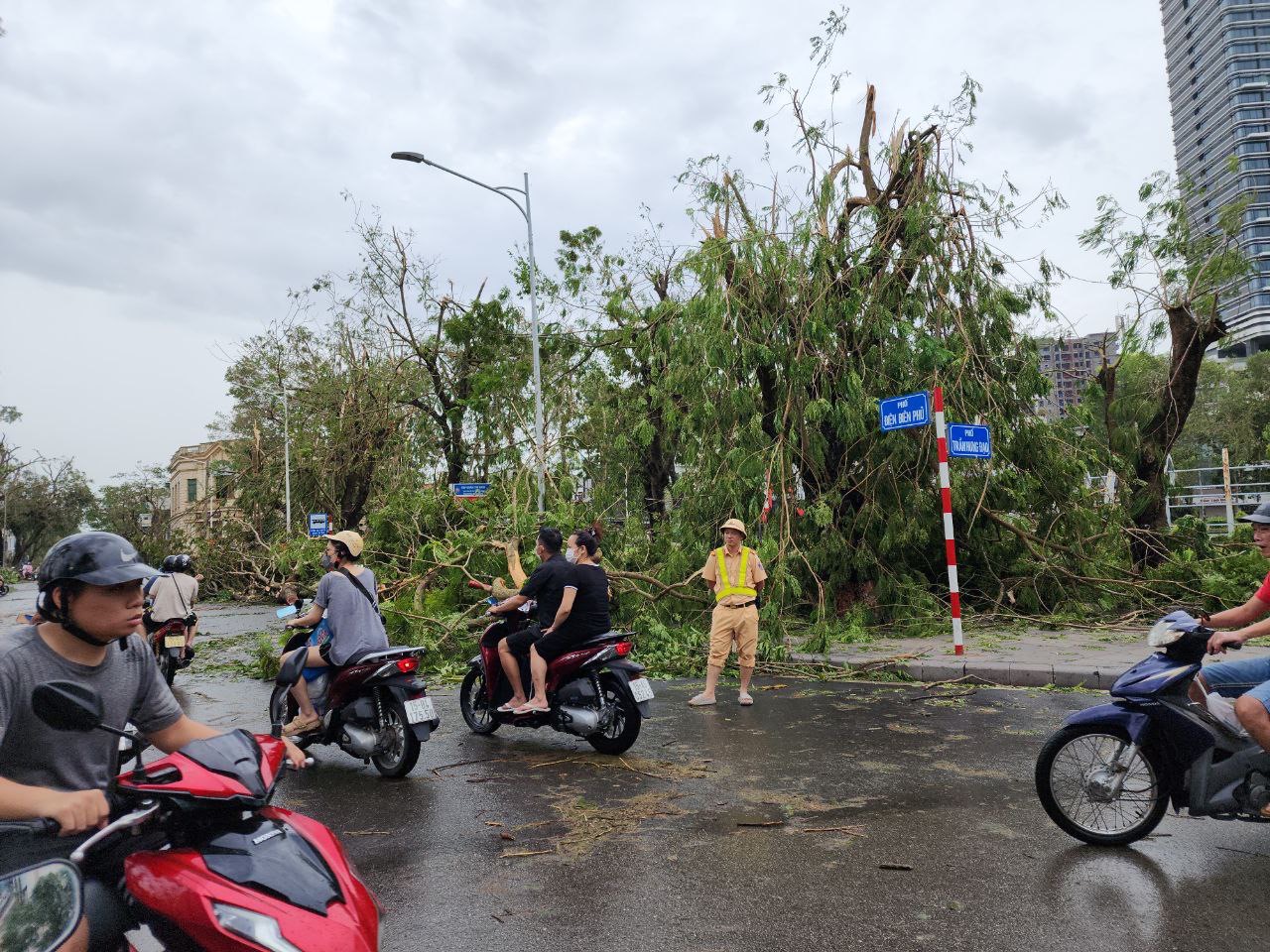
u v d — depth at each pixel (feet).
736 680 33.37
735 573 28.71
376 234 93.66
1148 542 48.24
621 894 13.74
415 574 42.57
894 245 44.68
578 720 22.76
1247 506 87.35
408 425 96.68
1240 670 15.42
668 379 45.11
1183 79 502.79
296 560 57.57
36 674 7.75
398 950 12.03
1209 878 13.92
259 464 109.70
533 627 24.45
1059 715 25.82
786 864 14.85
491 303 89.71
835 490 43.24
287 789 20.36
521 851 15.76
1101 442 48.91
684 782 19.90
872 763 21.11
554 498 50.96
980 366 44.09
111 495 277.44
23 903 6.87
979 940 11.96
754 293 42.83
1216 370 186.80
